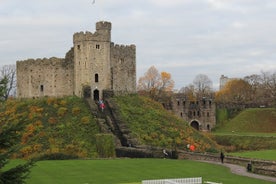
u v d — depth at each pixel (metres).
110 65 104.06
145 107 100.69
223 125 171.62
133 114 94.94
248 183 48.66
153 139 86.06
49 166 59.47
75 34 103.00
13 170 27.72
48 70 105.50
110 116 93.06
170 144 85.25
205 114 177.25
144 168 58.94
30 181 48.72
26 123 30.12
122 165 61.31
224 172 57.06
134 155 75.81
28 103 97.69
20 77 108.94
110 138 79.62
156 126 91.56
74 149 80.06
